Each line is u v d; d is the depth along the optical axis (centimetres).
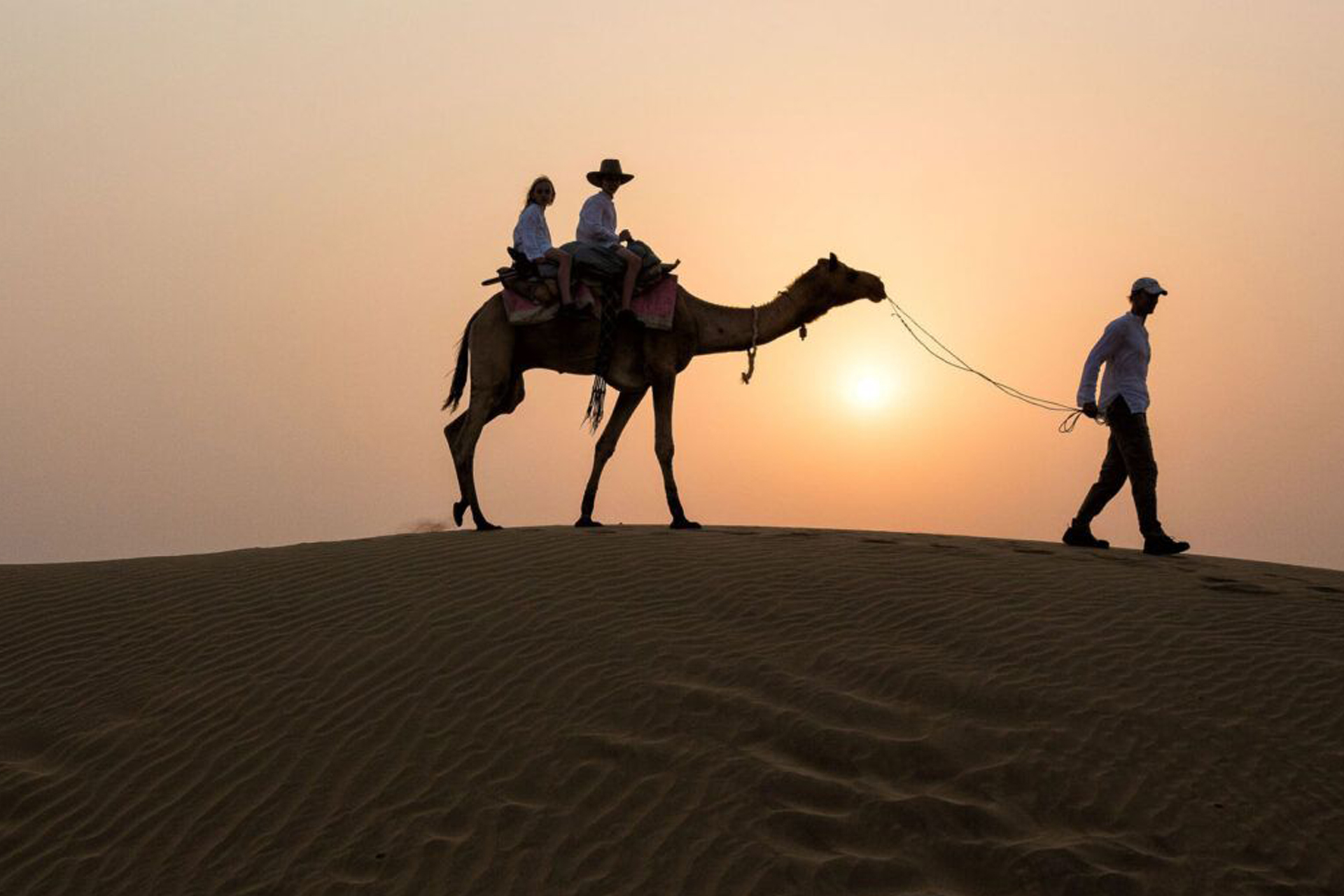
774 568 1081
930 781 723
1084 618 967
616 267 1395
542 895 631
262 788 757
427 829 698
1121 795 711
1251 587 1088
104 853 709
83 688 916
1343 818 695
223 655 947
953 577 1074
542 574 1069
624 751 754
